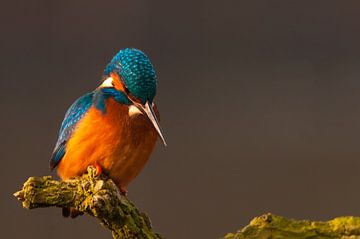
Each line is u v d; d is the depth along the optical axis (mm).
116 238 4707
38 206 4816
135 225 4656
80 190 4730
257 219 4312
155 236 4695
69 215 6324
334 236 4219
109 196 4582
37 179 4820
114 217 4617
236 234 4285
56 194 4762
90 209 4688
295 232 4242
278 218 4301
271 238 4242
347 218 4270
